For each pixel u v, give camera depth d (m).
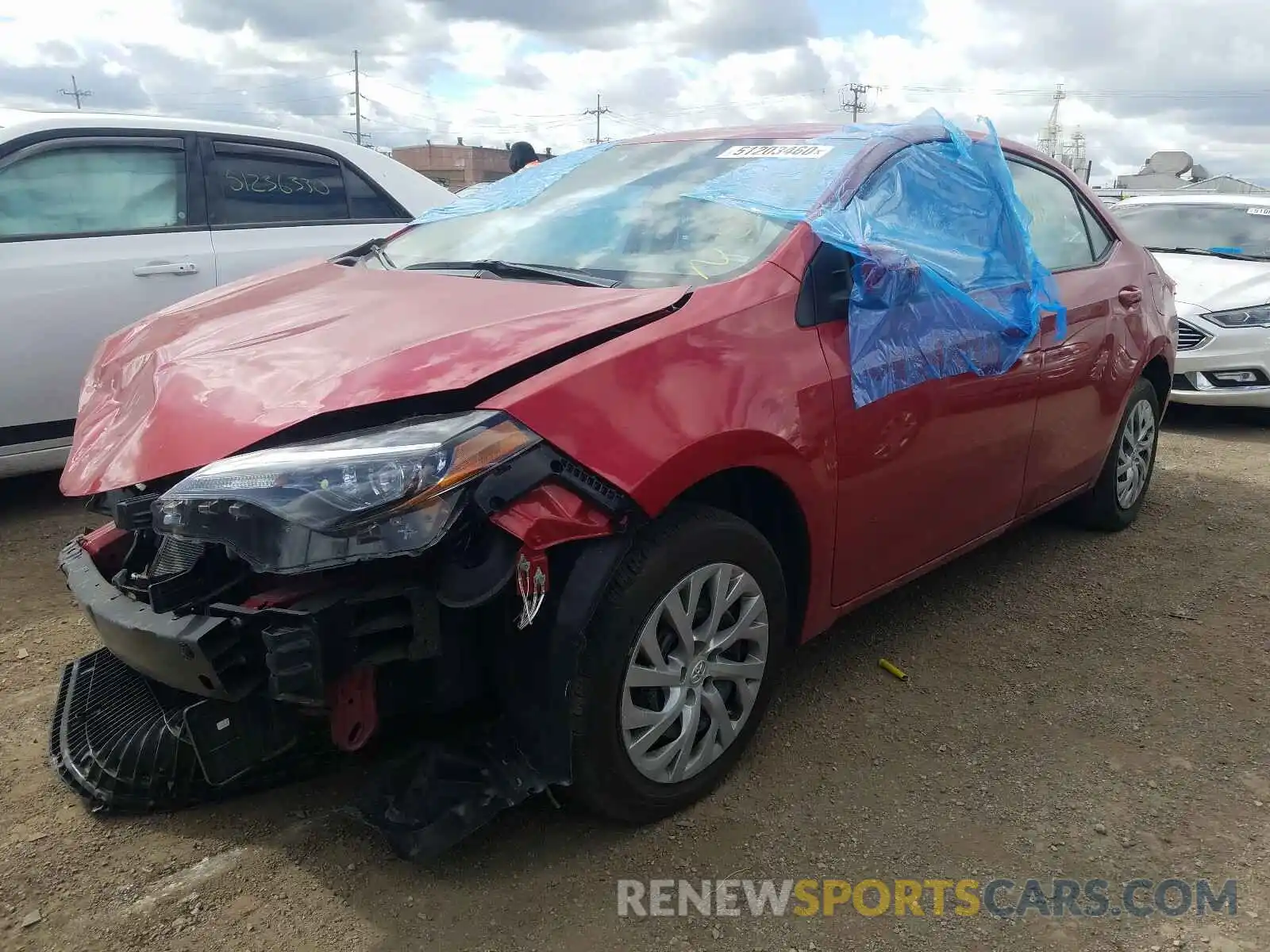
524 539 2.00
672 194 3.11
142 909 2.15
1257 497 5.27
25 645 3.33
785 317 2.56
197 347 2.57
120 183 4.73
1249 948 2.09
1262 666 3.35
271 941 2.07
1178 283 7.22
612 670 2.20
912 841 2.43
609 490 2.12
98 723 2.63
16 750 2.73
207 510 1.96
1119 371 4.09
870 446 2.76
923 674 3.26
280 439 2.07
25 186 4.45
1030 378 3.43
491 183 3.91
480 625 2.22
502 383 2.15
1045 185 3.96
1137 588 4.00
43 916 2.12
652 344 2.28
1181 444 6.51
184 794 2.45
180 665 2.03
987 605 3.82
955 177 3.25
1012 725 2.96
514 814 2.50
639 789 2.35
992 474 3.39
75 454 2.48
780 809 2.54
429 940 2.08
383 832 2.19
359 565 2.04
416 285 2.87
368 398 2.09
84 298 4.49
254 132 5.22
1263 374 6.70
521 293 2.62
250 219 5.12
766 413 2.42
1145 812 2.55
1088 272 3.98
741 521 2.47
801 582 2.76
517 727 2.24
